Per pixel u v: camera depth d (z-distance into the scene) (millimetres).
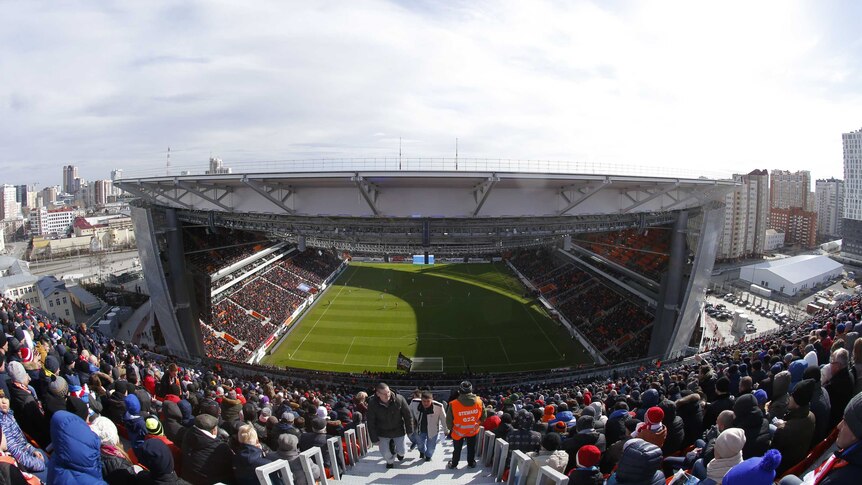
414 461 11672
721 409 10008
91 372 14422
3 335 11641
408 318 68812
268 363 53125
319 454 8664
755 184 120875
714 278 103250
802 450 7059
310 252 95250
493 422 12078
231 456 7969
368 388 38625
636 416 11609
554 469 7258
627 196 41344
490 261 107375
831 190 164375
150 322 67562
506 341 59688
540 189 38781
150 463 5949
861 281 96938
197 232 60094
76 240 158875
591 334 57844
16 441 7488
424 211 37906
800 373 10406
